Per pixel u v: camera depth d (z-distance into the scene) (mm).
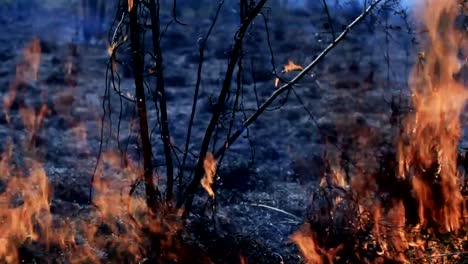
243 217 4223
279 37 11117
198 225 3740
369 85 7629
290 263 3678
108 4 12953
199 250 3566
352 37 9586
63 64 9758
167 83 8789
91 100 7730
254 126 6586
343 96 7324
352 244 3424
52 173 5047
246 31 3770
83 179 4875
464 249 3229
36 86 8570
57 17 14406
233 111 3738
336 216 3652
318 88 7809
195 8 14094
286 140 6172
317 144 5938
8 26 13539
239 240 3686
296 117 6867
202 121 6910
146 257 3555
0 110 7363
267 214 4297
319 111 6961
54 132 6438
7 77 9148
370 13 4020
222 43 11258
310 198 4598
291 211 4355
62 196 4598
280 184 5031
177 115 7090
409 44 8766
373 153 4738
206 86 8609
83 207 4289
